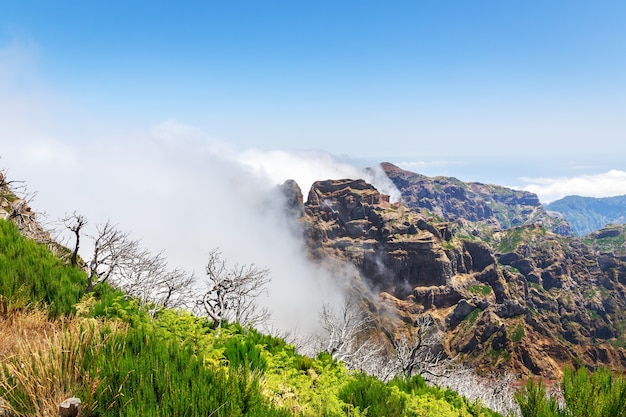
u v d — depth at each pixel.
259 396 5.46
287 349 11.27
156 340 5.86
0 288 8.48
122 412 4.35
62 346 5.04
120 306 8.41
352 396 8.58
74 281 10.67
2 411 4.28
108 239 14.81
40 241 16.53
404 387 13.30
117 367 4.86
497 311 156.50
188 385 4.92
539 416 7.98
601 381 7.89
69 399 4.05
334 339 26.12
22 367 4.61
